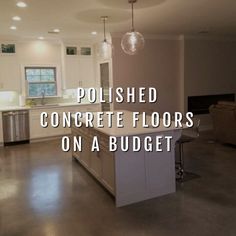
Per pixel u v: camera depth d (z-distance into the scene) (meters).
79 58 7.56
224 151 5.63
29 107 6.87
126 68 6.83
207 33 7.13
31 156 5.66
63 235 2.78
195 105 7.89
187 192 3.72
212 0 3.89
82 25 5.40
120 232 2.80
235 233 2.72
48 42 7.34
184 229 2.82
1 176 4.50
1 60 6.71
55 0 3.70
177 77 7.66
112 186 3.52
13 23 5.16
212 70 8.04
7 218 3.14
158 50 7.25
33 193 3.82
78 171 4.70
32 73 7.35
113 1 3.77
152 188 3.59
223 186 3.88
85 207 3.38
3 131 6.56
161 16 4.82
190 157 5.24
